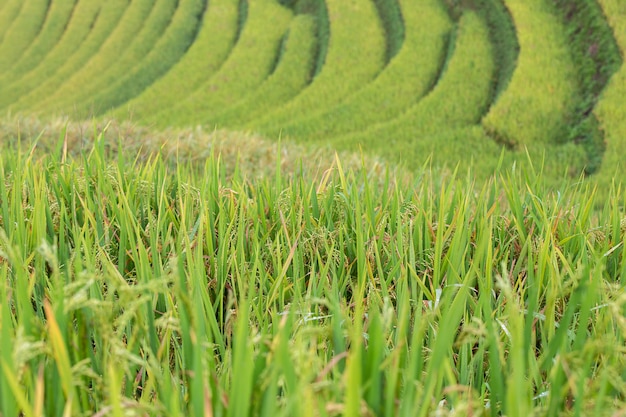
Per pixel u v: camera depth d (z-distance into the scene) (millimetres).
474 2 21516
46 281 1971
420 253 2436
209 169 3139
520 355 1062
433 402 1281
